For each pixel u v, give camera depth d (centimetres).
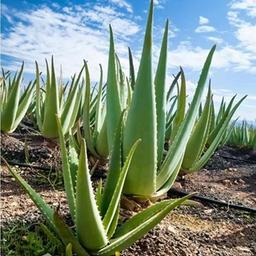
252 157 299
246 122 340
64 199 118
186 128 99
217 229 116
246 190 180
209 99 151
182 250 88
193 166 163
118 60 114
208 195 155
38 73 196
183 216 125
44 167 156
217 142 165
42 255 76
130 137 90
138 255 82
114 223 76
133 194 95
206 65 101
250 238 112
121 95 113
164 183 104
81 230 69
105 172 155
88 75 155
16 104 201
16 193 121
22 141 210
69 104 180
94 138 156
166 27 98
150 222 69
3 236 82
